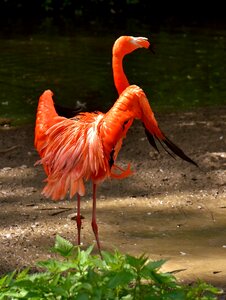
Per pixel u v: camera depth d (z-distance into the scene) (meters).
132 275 5.66
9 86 17.36
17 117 14.82
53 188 7.32
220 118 14.73
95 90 16.94
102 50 22.14
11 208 10.08
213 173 11.55
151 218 9.77
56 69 19.27
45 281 6.04
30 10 31.95
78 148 7.25
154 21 29.52
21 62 20.16
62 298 5.86
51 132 7.49
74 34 25.44
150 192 10.80
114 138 7.15
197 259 8.38
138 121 14.66
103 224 9.51
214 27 27.73
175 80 18.22
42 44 23.17
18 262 8.21
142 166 11.84
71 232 9.21
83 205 10.21
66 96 16.31
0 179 11.30
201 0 34.00
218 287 7.52
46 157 7.45
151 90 17.16
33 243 8.81
